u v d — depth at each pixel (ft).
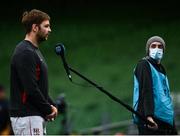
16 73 33.35
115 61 136.87
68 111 68.74
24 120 33.09
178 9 159.74
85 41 149.38
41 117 33.32
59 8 168.25
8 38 152.76
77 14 164.76
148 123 37.40
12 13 165.58
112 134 77.10
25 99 33.09
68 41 150.10
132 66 133.08
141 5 163.94
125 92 119.55
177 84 120.37
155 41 38.73
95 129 75.10
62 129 67.46
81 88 119.85
